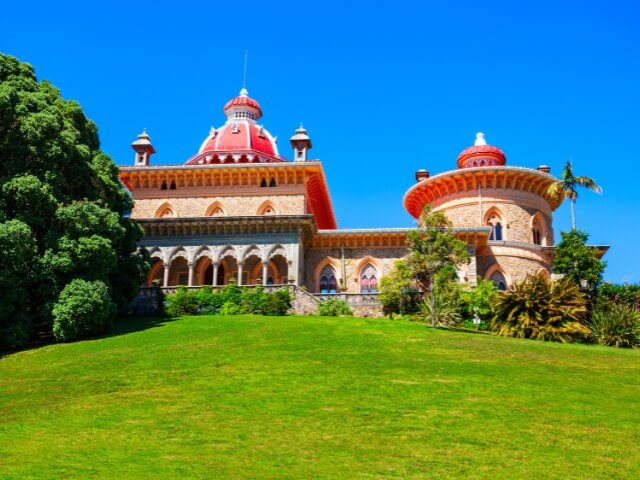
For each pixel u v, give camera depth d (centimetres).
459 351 2605
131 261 3828
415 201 5841
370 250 4912
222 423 1620
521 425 1591
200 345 2708
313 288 4875
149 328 3291
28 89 3538
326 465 1312
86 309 3066
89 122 4044
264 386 1998
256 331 3034
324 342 2748
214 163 5747
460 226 5256
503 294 3412
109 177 3903
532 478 1247
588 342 3200
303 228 4594
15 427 1620
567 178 4559
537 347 2794
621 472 1286
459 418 1648
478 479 1239
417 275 3662
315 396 1872
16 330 2961
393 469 1290
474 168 5256
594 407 1769
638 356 2688
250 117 6544
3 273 2906
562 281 3431
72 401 1914
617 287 3694
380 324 3353
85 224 3281
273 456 1368
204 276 4988
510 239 5134
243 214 5209
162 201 5306
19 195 3089
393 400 1822
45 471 1248
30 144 3262
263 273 4416
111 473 1240
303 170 5212
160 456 1360
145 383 2100
